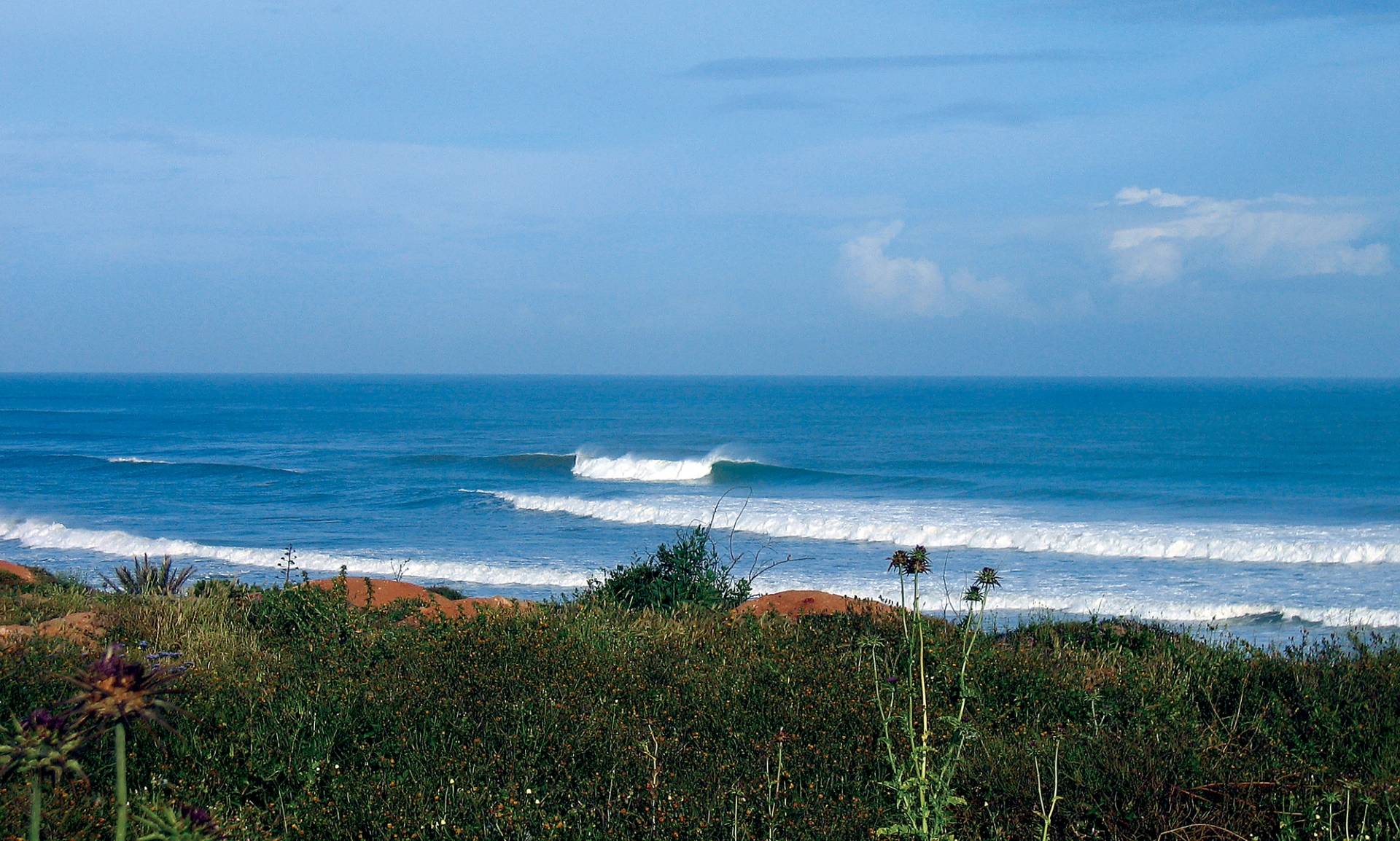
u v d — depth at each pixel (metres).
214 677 6.57
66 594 11.59
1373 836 4.68
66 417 120.69
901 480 49.28
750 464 51.88
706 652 7.86
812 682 6.91
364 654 7.47
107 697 2.33
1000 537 29.31
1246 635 16.45
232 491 46.03
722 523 33.78
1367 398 165.25
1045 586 21.98
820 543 29.95
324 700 6.14
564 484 49.00
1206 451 66.50
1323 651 8.34
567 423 110.81
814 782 5.22
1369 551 25.84
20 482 50.06
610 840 4.56
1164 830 4.77
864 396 193.00
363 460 63.28
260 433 93.06
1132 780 5.26
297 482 49.69
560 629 8.20
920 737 5.68
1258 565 25.42
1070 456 63.53
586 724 5.89
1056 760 4.87
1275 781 5.21
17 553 28.67
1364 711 6.32
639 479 51.84
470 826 4.61
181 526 34.91
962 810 4.88
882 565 25.17
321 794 5.06
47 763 2.32
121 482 50.41
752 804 4.93
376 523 35.53
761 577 22.83
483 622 8.17
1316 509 38.31
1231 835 4.75
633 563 12.68
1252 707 6.72
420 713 6.05
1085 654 8.51
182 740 5.30
